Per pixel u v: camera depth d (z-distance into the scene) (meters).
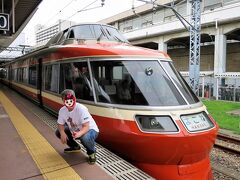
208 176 5.87
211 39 36.28
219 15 27.67
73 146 5.30
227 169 7.76
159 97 5.83
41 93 10.55
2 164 4.77
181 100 5.93
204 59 37.69
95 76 6.51
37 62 11.59
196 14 22.75
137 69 6.14
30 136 6.40
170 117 5.55
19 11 18.70
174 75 6.43
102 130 6.02
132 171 4.63
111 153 5.41
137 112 5.62
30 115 8.97
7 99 13.73
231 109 19.88
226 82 27.39
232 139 10.72
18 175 4.36
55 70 8.66
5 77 29.70
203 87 29.52
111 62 6.33
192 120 5.68
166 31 33.78
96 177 4.33
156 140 5.33
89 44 7.32
